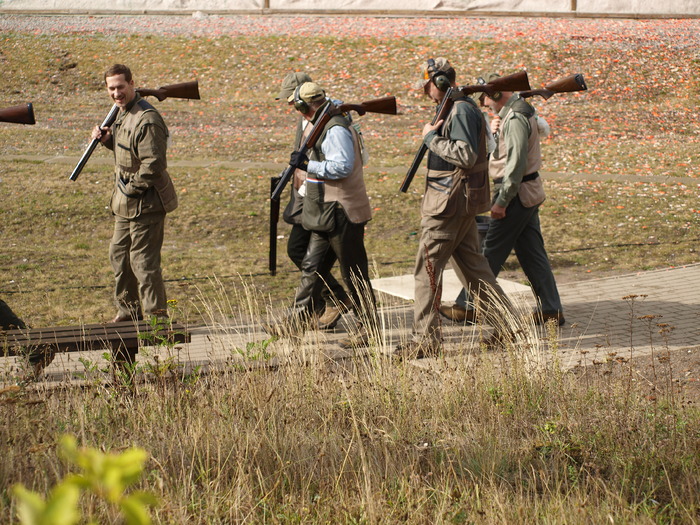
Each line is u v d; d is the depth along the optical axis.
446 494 5.90
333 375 8.83
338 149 9.95
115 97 10.22
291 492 6.08
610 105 32.38
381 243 17.36
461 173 9.77
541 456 6.76
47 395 7.76
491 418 7.47
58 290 13.70
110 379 8.45
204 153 25.78
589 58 36.53
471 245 10.41
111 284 14.11
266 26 42.16
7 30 41.22
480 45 38.22
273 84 35.16
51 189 21.00
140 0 46.84
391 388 7.95
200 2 46.72
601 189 21.23
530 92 11.20
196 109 32.19
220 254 16.48
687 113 31.53
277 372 8.45
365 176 22.86
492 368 8.62
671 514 5.84
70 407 7.55
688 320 11.42
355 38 39.62
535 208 11.20
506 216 11.03
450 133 9.68
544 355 9.32
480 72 35.66
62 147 26.11
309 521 5.71
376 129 29.38
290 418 7.36
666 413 7.57
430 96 10.14
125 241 10.76
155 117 10.27
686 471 6.39
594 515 5.73
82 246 17.03
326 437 7.09
